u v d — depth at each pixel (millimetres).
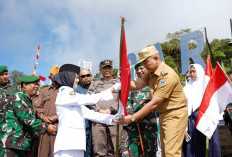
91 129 4156
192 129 4145
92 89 4344
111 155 4012
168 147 2951
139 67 4020
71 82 3088
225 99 3971
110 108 4008
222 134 5781
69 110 2961
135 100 3959
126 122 3023
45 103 4285
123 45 2941
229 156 5527
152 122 3844
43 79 8570
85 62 10875
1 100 3301
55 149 2834
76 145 2840
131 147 3873
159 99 2990
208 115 3896
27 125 3125
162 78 3004
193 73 4492
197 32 10922
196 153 4016
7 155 3002
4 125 3100
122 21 2953
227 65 28062
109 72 4496
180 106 3061
